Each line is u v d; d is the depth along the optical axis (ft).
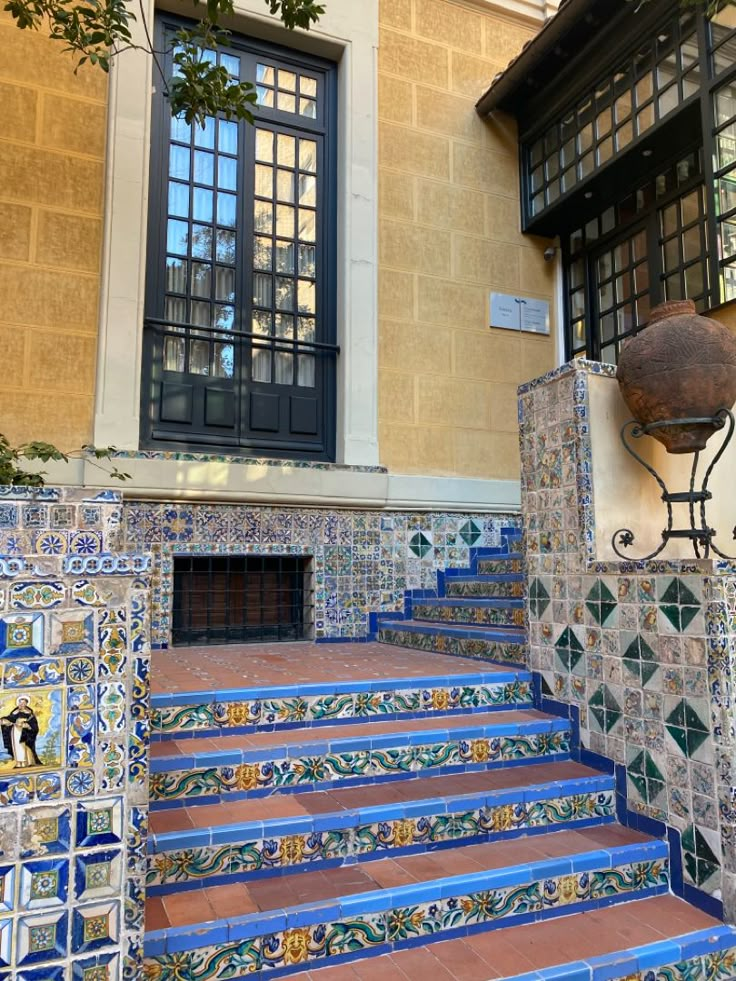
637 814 10.21
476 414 21.62
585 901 9.02
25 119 17.35
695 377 10.61
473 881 8.43
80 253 17.51
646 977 7.83
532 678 12.83
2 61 17.30
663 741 9.89
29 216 17.12
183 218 19.25
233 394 19.26
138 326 17.70
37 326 16.92
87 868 6.02
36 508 12.23
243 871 8.43
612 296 21.20
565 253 22.91
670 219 18.99
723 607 9.21
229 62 20.12
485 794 9.86
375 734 10.75
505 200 22.84
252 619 18.61
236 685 11.53
